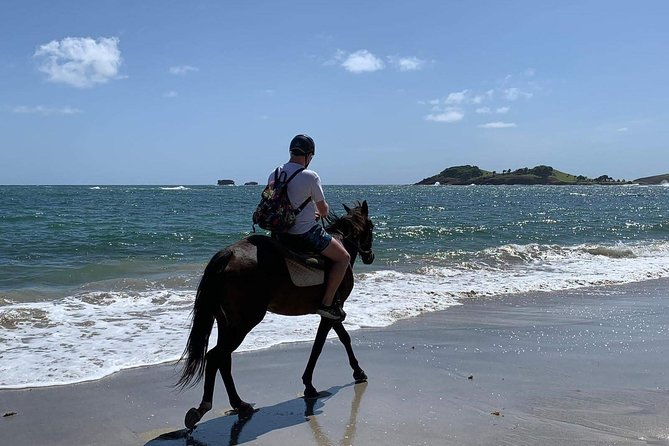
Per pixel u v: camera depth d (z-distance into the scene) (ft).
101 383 21.83
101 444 16.78
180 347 26.20
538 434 17.26
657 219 114.93
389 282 44.11
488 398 20.48
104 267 47.39
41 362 23.75
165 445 16.80
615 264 55.11
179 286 40.65
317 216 20.81
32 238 66.49
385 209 161.27
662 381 22.20
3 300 34.63
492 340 28.71
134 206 154.61
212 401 19.35
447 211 149.28
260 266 18.74
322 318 21.47
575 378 22.65
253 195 280.10
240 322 18.65
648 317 33.81
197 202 187.11
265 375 23.24
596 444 16.44
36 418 18.48
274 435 17.52
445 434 17.43
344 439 17.20
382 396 20.84
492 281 45.47
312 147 20.34
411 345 27.81
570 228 92.63
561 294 41.11
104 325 29.76
